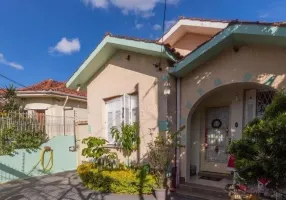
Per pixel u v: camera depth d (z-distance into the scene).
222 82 7.36
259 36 6.18
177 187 7.93
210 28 9.27
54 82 16.50
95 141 8.88
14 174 9.89
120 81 9.99
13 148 9.95
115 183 7.81
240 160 4.23
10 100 13.19
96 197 7.46
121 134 9.31
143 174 7.57
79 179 10.04
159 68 8.48
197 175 9.11
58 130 12.08
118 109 10.16
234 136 8.70
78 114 15.88
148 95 8.82
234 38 6.72
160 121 8.31
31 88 14.49
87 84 11.64
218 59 7.50
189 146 8.22
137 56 9.35
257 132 4.07
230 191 6.21
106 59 10.57
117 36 9.07
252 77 6.75
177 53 8.23
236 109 8.70
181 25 9.62
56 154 11.62
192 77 8.12
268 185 4.23
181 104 8.35
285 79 6.20
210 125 9.73
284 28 5.64
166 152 7.28
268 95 7.89
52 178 10.25
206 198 6.95
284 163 3.77
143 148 8.83
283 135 3.77
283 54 6.27
